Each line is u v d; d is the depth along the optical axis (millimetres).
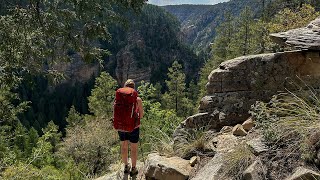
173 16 145125
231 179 3443
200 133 4777
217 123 5004
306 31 4734
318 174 2846
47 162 19250
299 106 4012
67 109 78562
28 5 6820
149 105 14953
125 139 4492
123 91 4254
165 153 4754
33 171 9883
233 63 5059
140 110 4457
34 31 7098
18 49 6910
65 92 91562
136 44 111062
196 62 119875
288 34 4789
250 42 32594
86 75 97375
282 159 3262
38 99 80438
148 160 4645
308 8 17000
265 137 3627
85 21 7285
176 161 4398
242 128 4531
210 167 3816
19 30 6793
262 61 4809
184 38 139250
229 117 4934
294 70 4590
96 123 21984
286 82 4633
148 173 4371
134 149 4504
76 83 95562
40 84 84625
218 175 3584
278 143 3473
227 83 5059
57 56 7859
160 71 112250
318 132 3141
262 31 26141
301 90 4348
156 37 116250
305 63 4531
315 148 3084
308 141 3166
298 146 3215
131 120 4262
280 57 4691
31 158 11562
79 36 7375
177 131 5246
